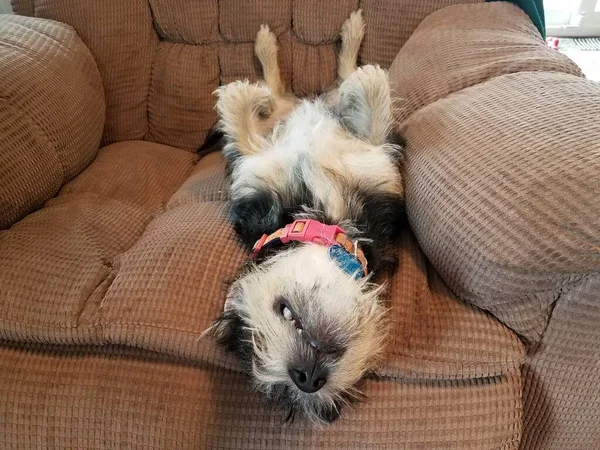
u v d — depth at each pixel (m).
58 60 0.59
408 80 0.57
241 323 0.40
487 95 0.48
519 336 0.41
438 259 0.43
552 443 0.45
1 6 0.83
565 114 0.41
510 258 0.36
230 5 0.68
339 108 0.59
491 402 0.39
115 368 0.41
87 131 0.61
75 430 0.40
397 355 0.39
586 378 0.41
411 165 0.48
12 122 0.51
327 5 0.67
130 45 0.68
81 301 0.41
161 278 0.42
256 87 0.58
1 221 0.49
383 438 0.39
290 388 0.38
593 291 0.36
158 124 0.72
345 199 0.47
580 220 0.34
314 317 0.37
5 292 0.41
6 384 0.40
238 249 0.48
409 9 0.66
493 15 0.62
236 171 0.54
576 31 1.05
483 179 0.40
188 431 0.39
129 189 0.61
